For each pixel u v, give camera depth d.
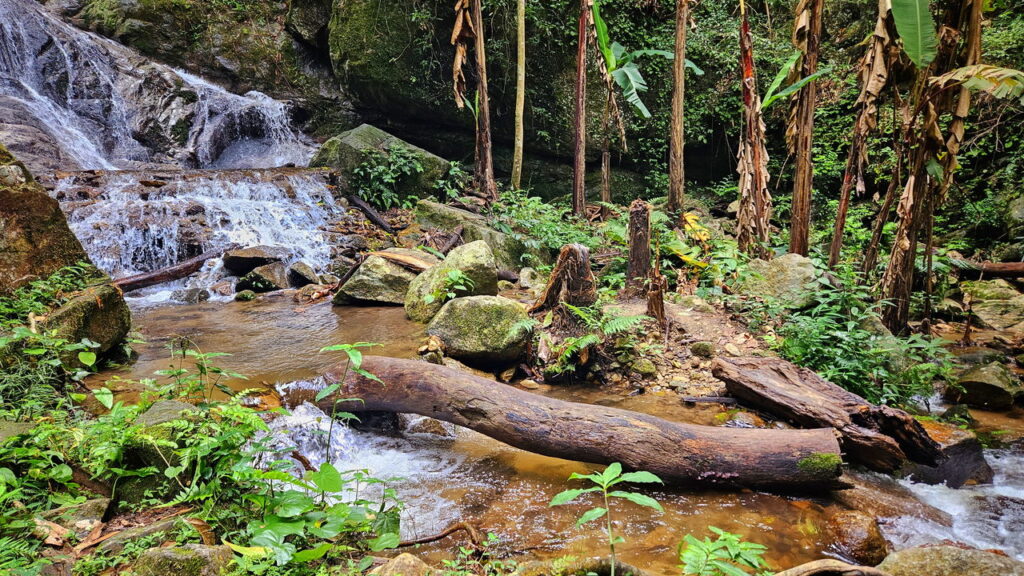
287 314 6.84
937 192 6.15
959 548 2.69
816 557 2.91
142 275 7.79
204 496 2.56
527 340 5.33
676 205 9.12
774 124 12.45
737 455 3.45
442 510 3.28
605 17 12.56
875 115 6.06
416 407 3.95
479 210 10.41
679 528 3.11
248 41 14.44
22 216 4.90
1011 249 9.17
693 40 12.73
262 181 10.15
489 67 12.41
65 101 12.27
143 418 2.96
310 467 3.17
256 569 2.16
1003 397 5.01
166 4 13.76
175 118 12.80
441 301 6.39
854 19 12.50
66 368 4.07
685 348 5.52
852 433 3.84
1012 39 9.63
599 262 8.38
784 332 5.55
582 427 3.61
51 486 2.68
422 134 13.34
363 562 2.37
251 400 4.08
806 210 6.94
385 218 10.61
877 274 7.45
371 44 12.19
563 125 12.85
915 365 5.28
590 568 2.40
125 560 2.21
